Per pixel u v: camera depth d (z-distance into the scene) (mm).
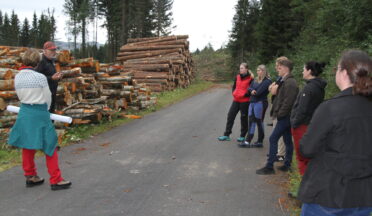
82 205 3621
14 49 8727
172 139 7133
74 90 7652
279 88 4699
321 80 3750
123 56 21688
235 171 4895
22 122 3863
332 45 11906
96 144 6582
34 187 4156
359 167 1791
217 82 43875
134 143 6715
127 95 10211
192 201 3756
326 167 1870
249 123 6355
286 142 4781
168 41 22094
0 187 4141
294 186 3990
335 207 1808
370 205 1766
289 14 26984
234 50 46906
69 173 4730
